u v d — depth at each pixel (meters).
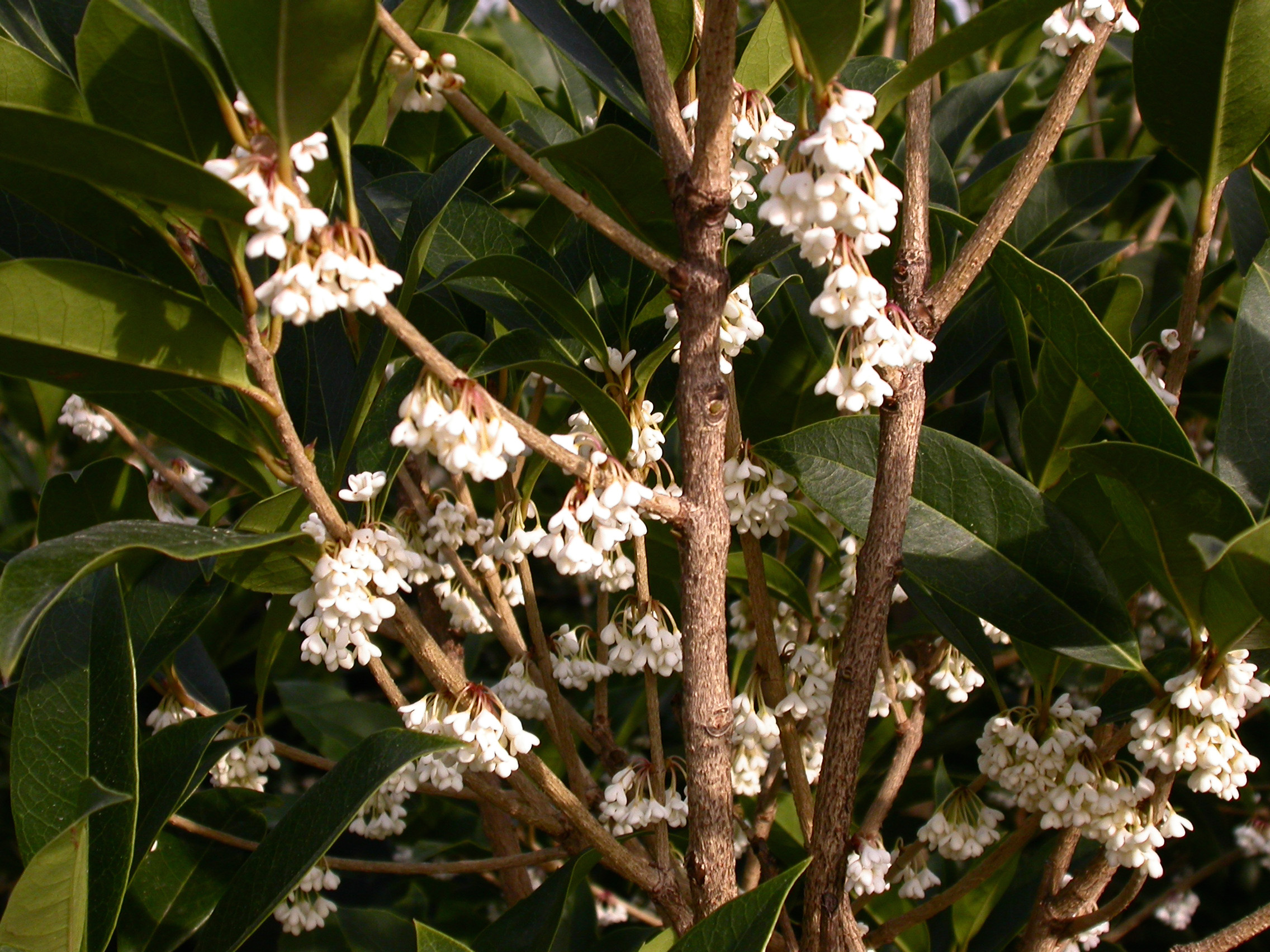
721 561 0.41
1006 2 0.37
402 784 0.55
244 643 0.83
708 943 0.40
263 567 0.46
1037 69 0.92
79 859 0.40
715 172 0.38
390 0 0.49
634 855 0.45
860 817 0.74
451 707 0.44
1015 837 0.48
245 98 0.35
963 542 0.47
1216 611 0.41
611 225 0.39
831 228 0.37
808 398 0.61
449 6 0.62
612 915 0.76
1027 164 0.43
